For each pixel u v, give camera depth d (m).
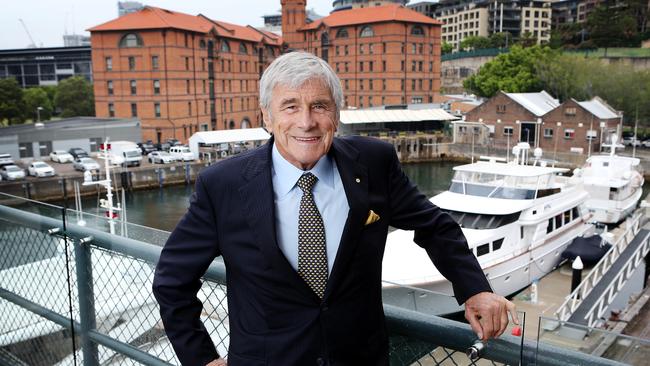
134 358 2.55
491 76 75.38
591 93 65.25
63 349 2.88
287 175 1.74
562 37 104.00
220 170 1.78
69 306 2.76
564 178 21.31
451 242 1.83
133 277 2.51
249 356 1.75
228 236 1.75
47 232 2.79
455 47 140.50
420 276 13.16
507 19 130.12
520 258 16.33
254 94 75.00
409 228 1.89
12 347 3.13
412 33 71.12
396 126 64.62
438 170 58.56
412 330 1.89
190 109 61.00
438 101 75.19
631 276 16.11
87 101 81.81
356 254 1.69
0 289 3.17
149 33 57.34
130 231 2.62
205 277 2.32
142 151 53.09
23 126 50.03
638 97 61.28
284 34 80.31
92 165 43.44
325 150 1.70
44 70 110.25
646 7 99.75
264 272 1.69
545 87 71.88
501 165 18.86
